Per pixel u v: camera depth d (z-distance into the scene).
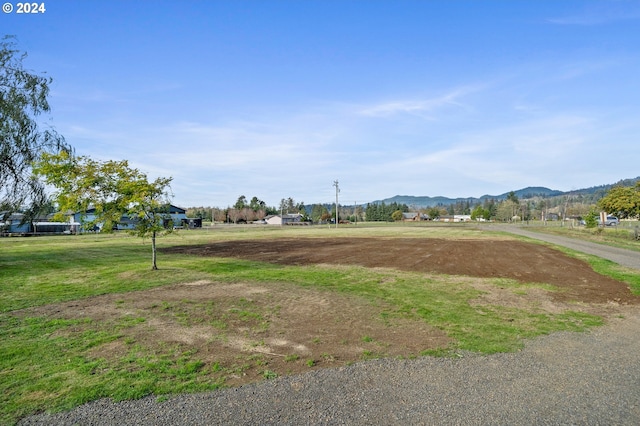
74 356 6.09
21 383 5.08
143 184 14.29
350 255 21.70
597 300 10.43
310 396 4.70
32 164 16.59
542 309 9.38
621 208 42.12
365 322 8.09
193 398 4.64
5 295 10.85
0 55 16.64
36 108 17.41
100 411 4.34
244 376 5.31
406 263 18.25
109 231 14.25
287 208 167.12
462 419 4.14
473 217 138.50
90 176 13.90
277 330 7.52
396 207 161.00
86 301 10.09
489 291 11.58
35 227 54.28
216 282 12.83
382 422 4.08
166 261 18.66
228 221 124.00
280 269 16.00
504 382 5.10
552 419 4.14
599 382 5.11
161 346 6.56
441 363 5.78
